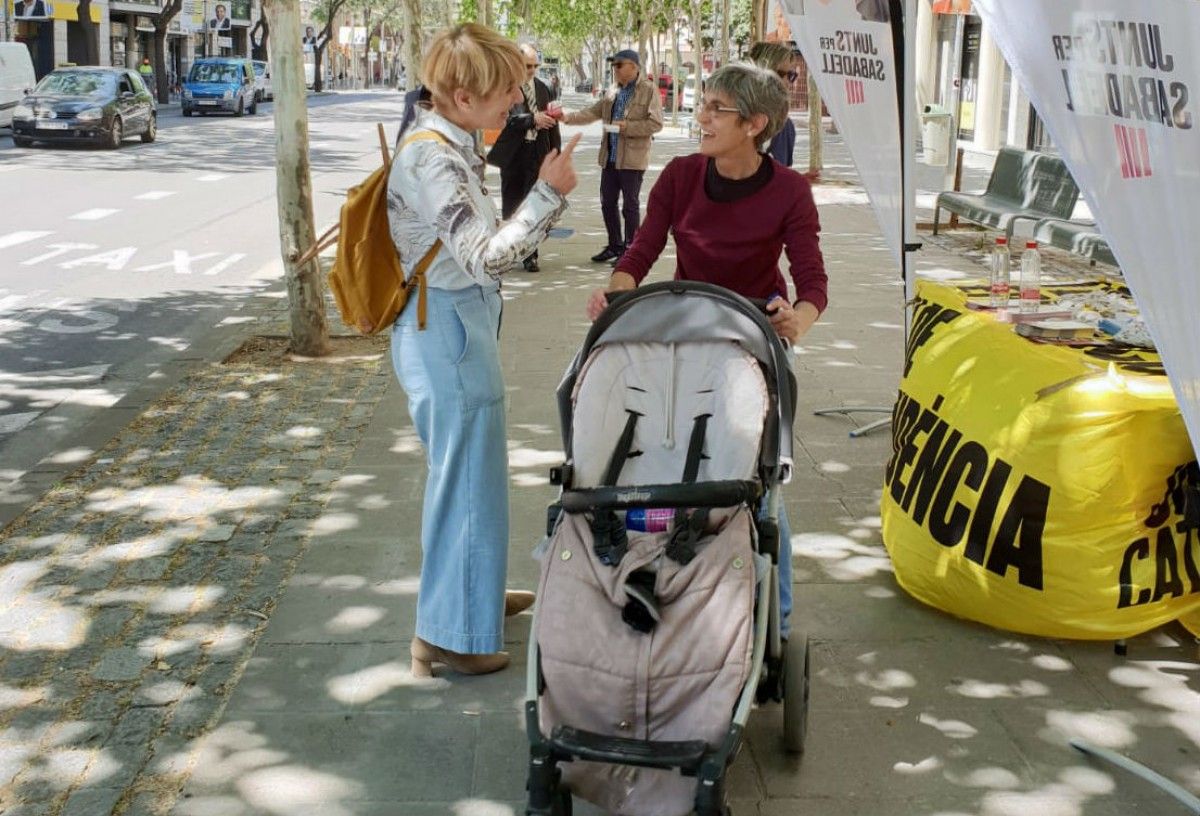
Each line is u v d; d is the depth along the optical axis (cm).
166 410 749
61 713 397
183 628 457
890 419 702
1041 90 316
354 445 678
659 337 361
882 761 372
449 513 405
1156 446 421
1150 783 360
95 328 1002
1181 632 454
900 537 484
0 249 1380
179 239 1474
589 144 3206
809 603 480
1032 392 442
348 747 378
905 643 447
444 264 381
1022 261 546
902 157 603
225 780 361
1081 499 423
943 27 3284
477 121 374
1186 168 297
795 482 616
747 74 386
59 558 523
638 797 306
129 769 366
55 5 4738
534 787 300
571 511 334
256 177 2194
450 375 388
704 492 325
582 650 307
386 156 379
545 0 6225
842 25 597
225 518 568
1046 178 1290
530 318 995
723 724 297
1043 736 386
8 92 3031
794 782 361
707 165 409
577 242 1425
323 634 452
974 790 358
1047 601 432
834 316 1015
